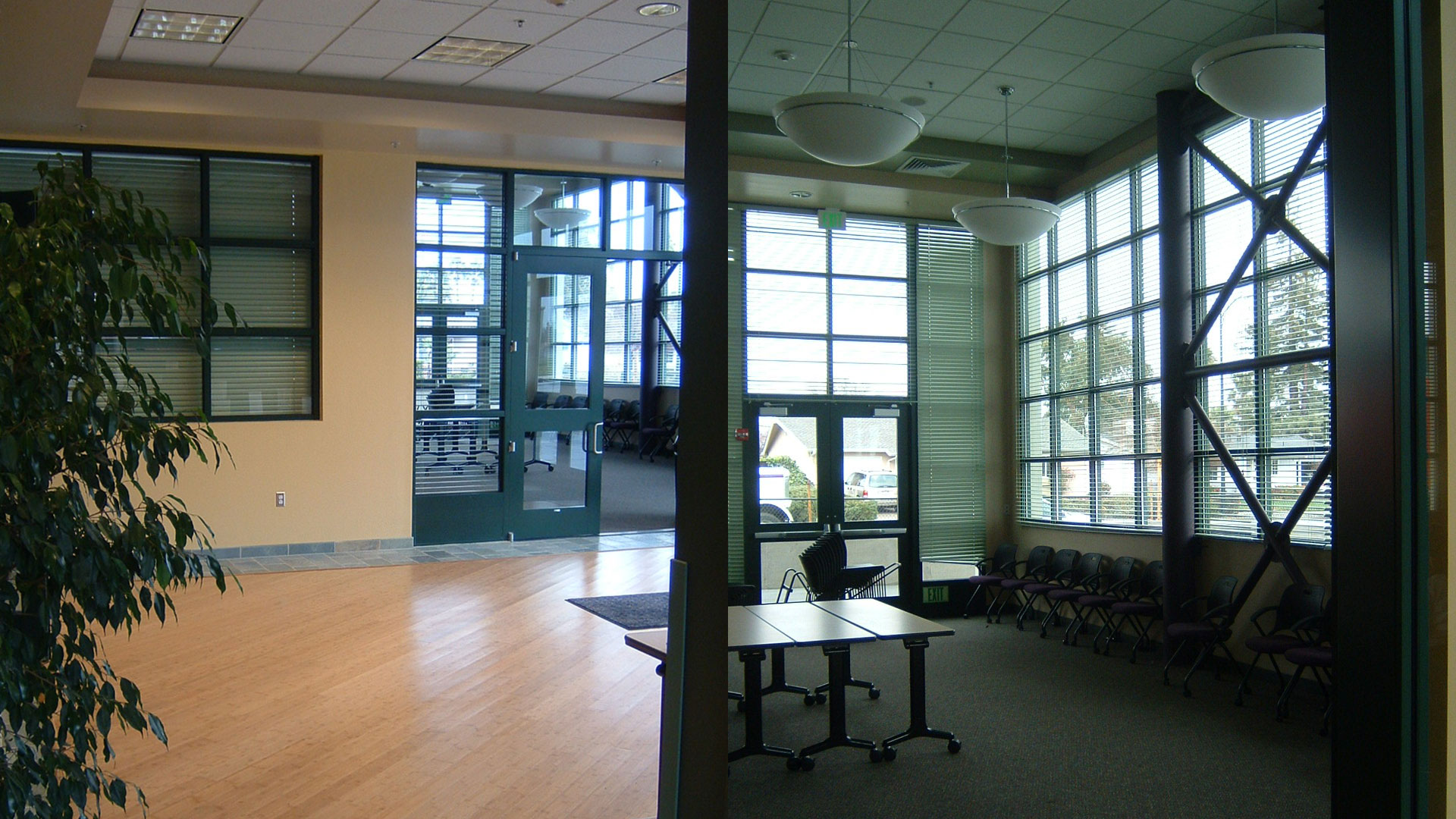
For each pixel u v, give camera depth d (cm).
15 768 215
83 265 228
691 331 281
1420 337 163
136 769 391
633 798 367
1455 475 164
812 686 258
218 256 880
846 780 249
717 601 262
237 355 888
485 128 846
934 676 265
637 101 894
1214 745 248
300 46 746
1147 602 281
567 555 905
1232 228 275
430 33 720
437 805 359
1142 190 284
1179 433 283
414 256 933
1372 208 167
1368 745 167
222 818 346
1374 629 165
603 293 1013
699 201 280
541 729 441
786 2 271
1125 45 284
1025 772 244
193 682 509
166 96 766
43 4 551
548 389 991
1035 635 279
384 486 925
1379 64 166
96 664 236
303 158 904
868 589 276
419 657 558
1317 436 261
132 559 231
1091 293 289
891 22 279
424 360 947
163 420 247
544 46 750
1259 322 271
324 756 407
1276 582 265
